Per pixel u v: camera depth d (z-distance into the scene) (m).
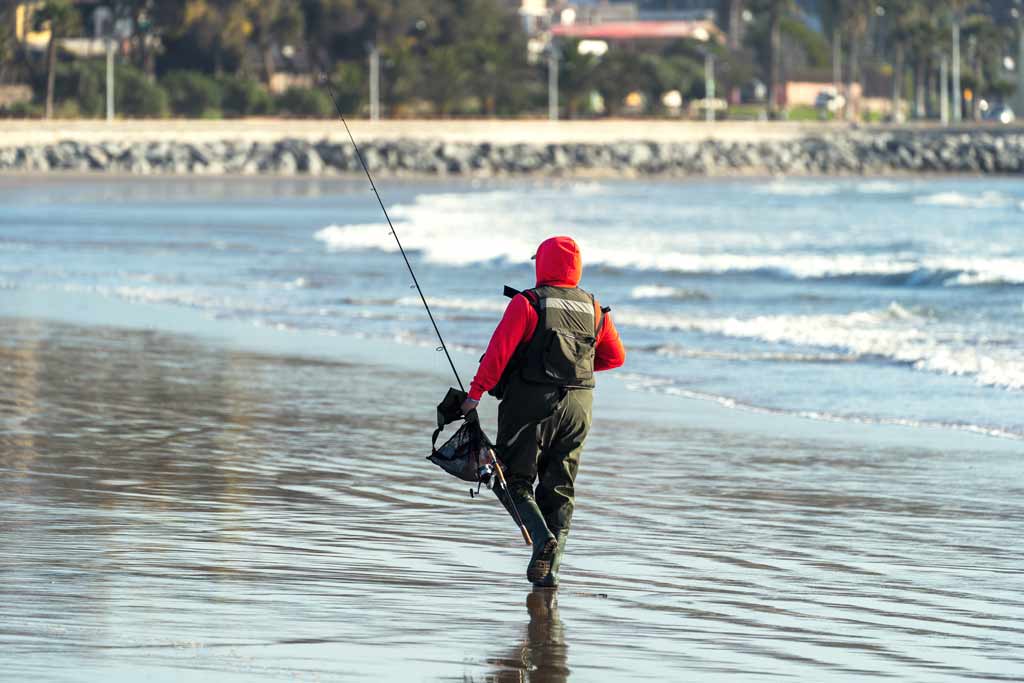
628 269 118.62
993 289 100.75
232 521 30.28
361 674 20.58
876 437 44.66
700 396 54.19
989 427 46.81
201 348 66.81
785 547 29.47
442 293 100.06
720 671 21.25
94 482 34.25
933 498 34.84
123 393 51.12
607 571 27.25
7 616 22.64
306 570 26.28
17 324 76.06
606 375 60.41
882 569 27.67
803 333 74.06
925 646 22.67
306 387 54.12
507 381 26.72
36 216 198.62
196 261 127.31
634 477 37.38
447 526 30.47
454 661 21.36
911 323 79.06
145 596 24.06
